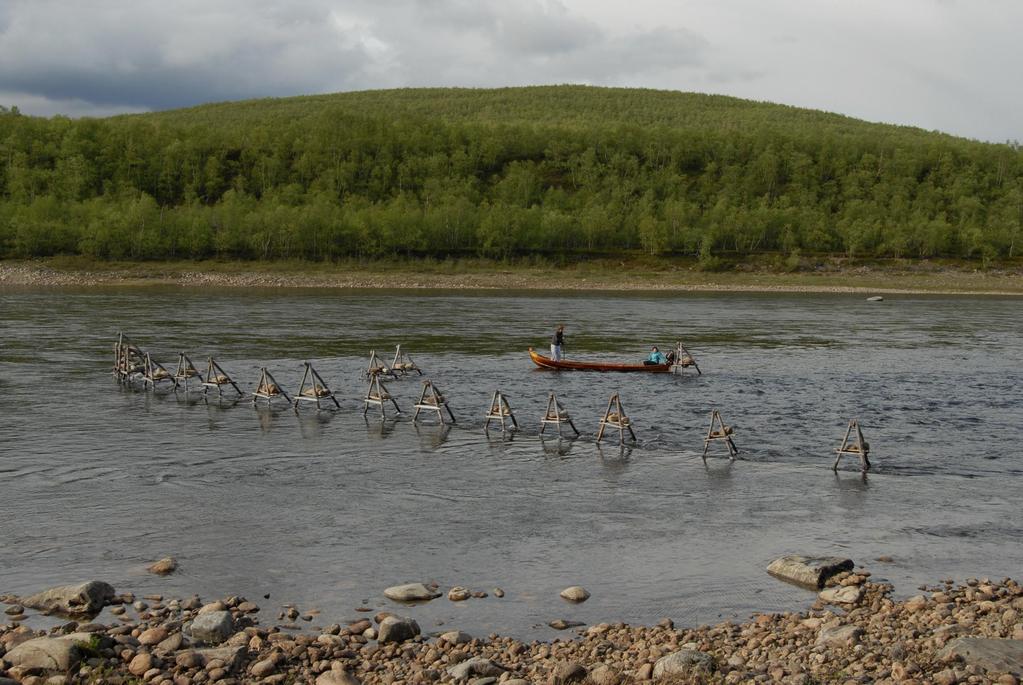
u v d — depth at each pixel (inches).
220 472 1266.0
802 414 1759.4
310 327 3287.4
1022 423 1686.8
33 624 730.8
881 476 1284.4
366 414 1720.0
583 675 627.8
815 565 869.8
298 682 624.4
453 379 2175.2
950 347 2960.1
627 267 7234.3
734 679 612.4
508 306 4471.0
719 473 1291.8
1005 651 629.0
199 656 642.2
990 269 7495.1
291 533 994.1
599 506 1115.3
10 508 1076.5
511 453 1406.3
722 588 843.4
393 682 623.8
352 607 784.9
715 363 2524.6
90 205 7347.4
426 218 7628.0
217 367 1855.3
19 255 6451.8
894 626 725.3
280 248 7086.6
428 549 946.7
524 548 952.9
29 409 1723.7
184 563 893.8
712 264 7273.6
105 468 1279.5
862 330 3516.2
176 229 6865.2
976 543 986.1
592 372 2319.1
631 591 833.5
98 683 602.2
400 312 4005.9
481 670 634.2
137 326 3211.1
